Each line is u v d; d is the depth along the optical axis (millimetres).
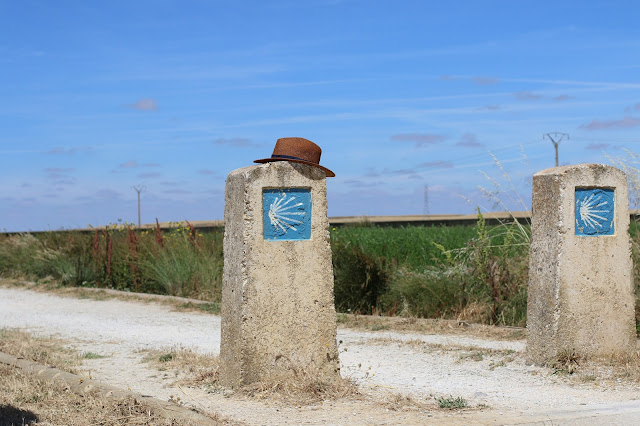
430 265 14398
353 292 13500
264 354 7117
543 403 6809
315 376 7168
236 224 7223
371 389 7375
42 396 6766
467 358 9164
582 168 8492
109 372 8445
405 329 11570
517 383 7773
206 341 10930
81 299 16672
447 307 12469
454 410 6484
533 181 8719
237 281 7160
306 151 7375
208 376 7809
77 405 6496
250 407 6516
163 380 7906
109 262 18641
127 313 14312
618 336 8672
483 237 12625
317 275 7359
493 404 6770
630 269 8789
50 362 8648
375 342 10539
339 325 12227
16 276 20984
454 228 21078
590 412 6332
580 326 8469
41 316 13977
